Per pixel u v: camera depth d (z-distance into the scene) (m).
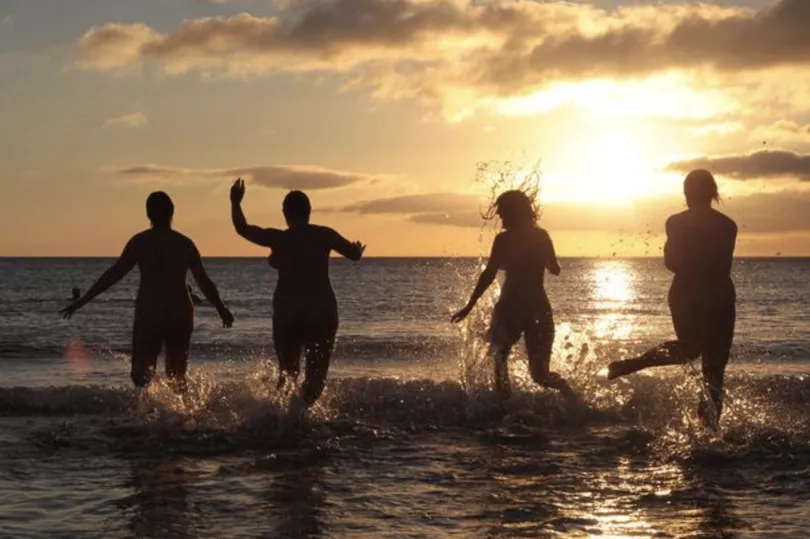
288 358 7.28
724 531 4.50
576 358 8.91
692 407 7.68
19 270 121.88
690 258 6.94
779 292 51.94
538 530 4.54
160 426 7.06
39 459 6.09
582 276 89.12
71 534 4.43
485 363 7.97
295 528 4.56
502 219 7.85
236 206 7.36
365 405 7.95
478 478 5.63
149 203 7.43
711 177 7.09
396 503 5.04
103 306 31.53
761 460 6.04
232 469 5.84
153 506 4.95
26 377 11.09
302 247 7.26
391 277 82.06
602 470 5.82
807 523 4.64
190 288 7.62
